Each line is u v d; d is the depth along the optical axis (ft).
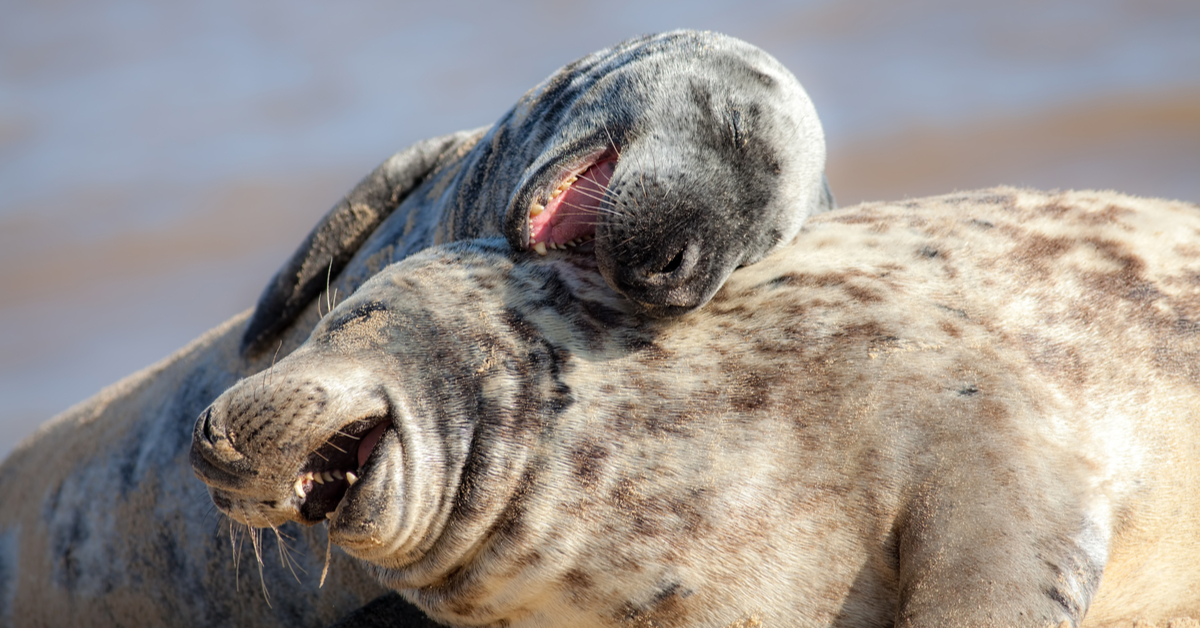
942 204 58.08
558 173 56.08
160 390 82.43
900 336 49.37
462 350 49.96
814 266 53.16
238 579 73.15
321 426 48.24
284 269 76.33
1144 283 52.44
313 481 50.47
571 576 48.78
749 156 57.36
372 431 50.19
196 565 75.56
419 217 74.13
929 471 46.14
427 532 49.47
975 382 47.88
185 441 77.71
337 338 51.24
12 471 88.94
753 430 47.88
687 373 49.26
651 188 53.47
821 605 47.06
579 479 48.08
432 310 51.19
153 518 78.07
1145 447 48.80
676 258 51.85
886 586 46.78
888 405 47.57
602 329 50.65
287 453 48.32
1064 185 163.32
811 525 46.93
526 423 48.83
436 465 48.67
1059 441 47.01
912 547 45.06
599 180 57.36
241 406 48.78
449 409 49.11
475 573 50.21
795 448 47.55
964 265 52.70
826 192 71.77
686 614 47.83
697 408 48.49
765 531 46.98
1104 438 48.39
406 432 48.62
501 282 52.42
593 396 49.01
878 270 52.65
